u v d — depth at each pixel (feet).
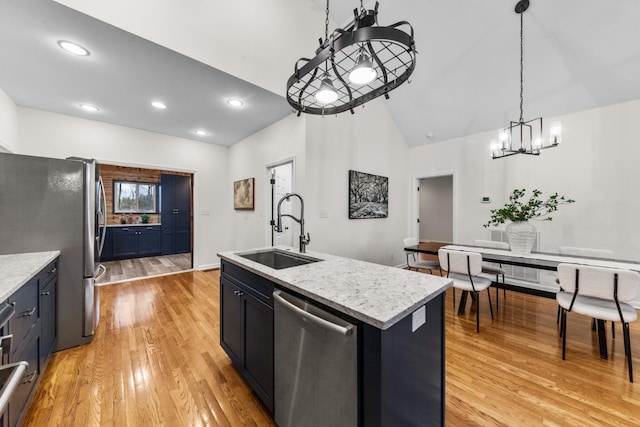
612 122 10.00
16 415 4.08
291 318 3.98
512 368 6.12
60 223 6.82
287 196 6.65
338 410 3.27
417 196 16.44
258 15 8.73
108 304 10.11
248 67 8.54
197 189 15.39
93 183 7.29
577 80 9.75
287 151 11.72
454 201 14.64
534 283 11.66
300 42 9.93
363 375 3.02
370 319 2.83
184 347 7.07
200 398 5.18
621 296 5.77
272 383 4.47
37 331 5.27
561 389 5.39
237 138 14.97
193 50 7.32
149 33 6.55
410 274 4.55
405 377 3.23
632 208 9.70
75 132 11.39
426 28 10.07
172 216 20.74
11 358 4.01
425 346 3.63
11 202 6.35
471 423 4.56
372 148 14.15
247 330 5.20
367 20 4.10
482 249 10.12
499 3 8.60
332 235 12.07
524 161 12.17
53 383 5.56
